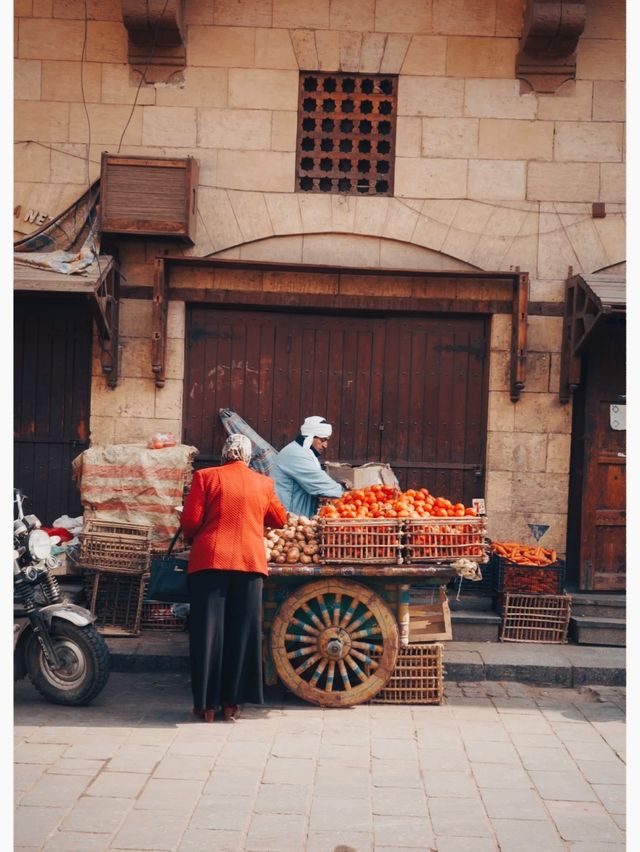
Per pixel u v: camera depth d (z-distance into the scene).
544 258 8.12
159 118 8.09
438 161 8.12
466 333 8.26
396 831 4.40
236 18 8.08
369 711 6.23
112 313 7.93
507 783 5.02
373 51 8.09
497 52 8.09
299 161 8.20
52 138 8.08
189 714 6.06
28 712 6.01
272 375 8.28
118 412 8.14
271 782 4.93
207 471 6.00
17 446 8.24
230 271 8.14
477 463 8.26
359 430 8.27
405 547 6.22
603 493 8.05
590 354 8.01
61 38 8.06
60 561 7.58
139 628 7.45
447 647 7.45
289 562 6.21
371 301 8.12
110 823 4.39
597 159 8.12
